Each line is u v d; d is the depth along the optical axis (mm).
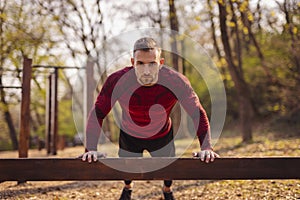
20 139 6113
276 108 15383
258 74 17438
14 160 2885
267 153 8500
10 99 17328
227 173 2910
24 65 6219
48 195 5246
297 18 10062
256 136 13266
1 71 13555
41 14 14992
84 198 5125
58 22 15453
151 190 5734
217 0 7938
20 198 4977
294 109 14797
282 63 14320
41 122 21984
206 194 5051
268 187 4988
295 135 12375
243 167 2914
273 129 14461
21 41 15336
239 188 5141
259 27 11906
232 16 8914
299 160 2908
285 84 14930
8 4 14852
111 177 2895
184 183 6055
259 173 2914
